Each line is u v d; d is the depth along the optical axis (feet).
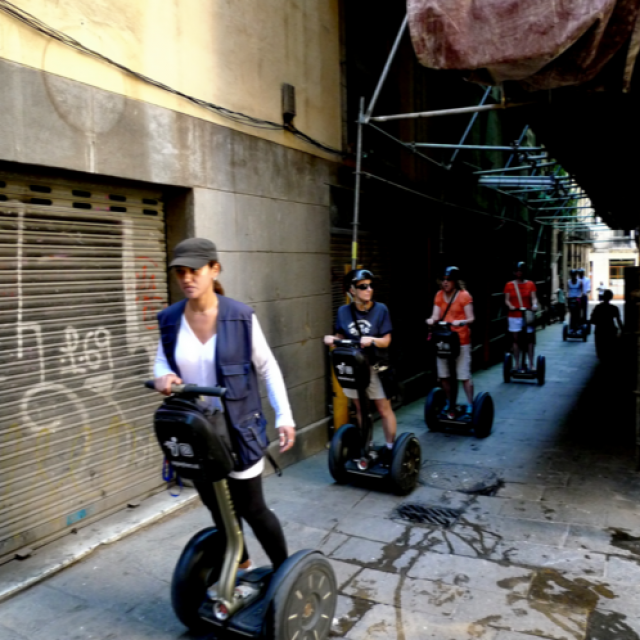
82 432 12.60
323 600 8.47
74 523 12.48
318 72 19.47
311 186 19.17
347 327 14.75
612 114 18.67
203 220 14.62
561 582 10.52
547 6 11.39
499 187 38.91
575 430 21.03
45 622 9.59
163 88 13.44
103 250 13.01
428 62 12.66
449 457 18.26
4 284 11.01
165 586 10.66
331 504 14.55
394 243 25.93
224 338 7.72
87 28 11.72
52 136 11.07
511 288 30.78
